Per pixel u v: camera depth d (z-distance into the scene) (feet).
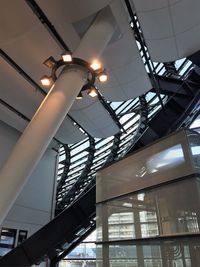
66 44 20.12
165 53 22.66
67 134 33.30
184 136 15.14
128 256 16.17
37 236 26.91
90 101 26.81
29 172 14.03
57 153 41.73
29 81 23.75
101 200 20.04
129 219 16.99
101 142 47.96
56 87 15.78
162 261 13.99
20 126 31.76
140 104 36.24
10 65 22.20
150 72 27.09
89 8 16.84
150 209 15.69
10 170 13.58
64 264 39.04
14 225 31.68
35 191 36.27
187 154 14.60
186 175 14.20
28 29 18.63
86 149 50.16
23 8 16.96
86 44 17.10
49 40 19.72
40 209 36.27
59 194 50.31
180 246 13.35
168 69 33.14
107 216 18.97
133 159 18.34
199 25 19.88
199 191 13.41
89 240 39.17
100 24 17.94
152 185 16.08
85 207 27.71
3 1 16.39
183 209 13.79
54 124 14.85
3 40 19.45
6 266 25.46
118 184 18.94
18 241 31.50
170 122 27.84
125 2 18.63
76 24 19.11
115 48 20.77
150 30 20.21
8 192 13.23
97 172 21.58
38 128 14.52
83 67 16.44
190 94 27.73
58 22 18.11
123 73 23.31
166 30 20.13
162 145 16.42
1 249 29.12
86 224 29.17
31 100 26.11
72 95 15.69
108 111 31.32
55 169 40.75
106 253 17.84
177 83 29.37
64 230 26.94
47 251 26.27
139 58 22.08
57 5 16.65
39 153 14.32
